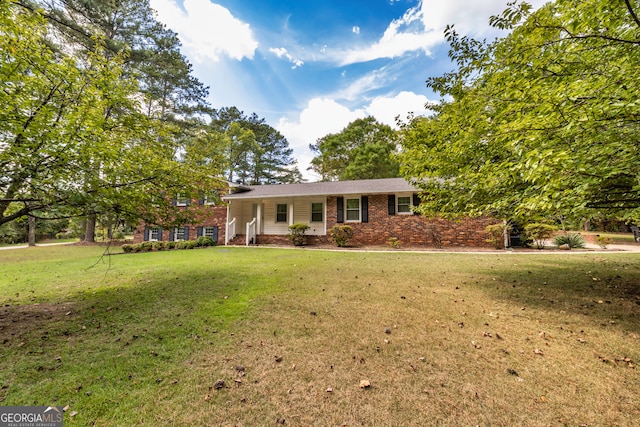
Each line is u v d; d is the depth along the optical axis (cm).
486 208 448
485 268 687
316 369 239
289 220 1448
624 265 682
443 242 1183
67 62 399
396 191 1223
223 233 1527
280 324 336
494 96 413
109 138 462
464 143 443
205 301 428
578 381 220
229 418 183
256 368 241
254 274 631
